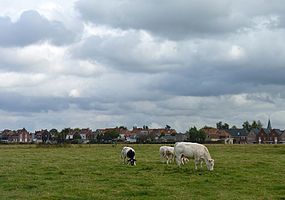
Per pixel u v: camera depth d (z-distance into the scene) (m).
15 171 30.80
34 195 20.34
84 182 24.80
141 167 33.47
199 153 30.84
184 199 19.39
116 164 36.53
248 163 37.09
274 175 28.22
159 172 29.61
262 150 69.44
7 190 22.19
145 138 178.00
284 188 22.94
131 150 37.94
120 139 173.50
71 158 45.94
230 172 29.64
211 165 30.64
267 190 22.20
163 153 38.81
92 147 88.44
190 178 26.39
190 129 159.75
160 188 22.41
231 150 70.00
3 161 41.22
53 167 33.56
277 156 49.78
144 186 23.27
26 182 24.83
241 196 20.27
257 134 190.62
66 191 21.50
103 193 20.88
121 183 24.23
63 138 166.38
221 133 193.50
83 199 19.38
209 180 25.50
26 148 83.88
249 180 25.67
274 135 186.00
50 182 24.81
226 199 19.45
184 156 31.69
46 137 169.50
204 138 158.75
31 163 38.34
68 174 28.86
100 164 36.56
